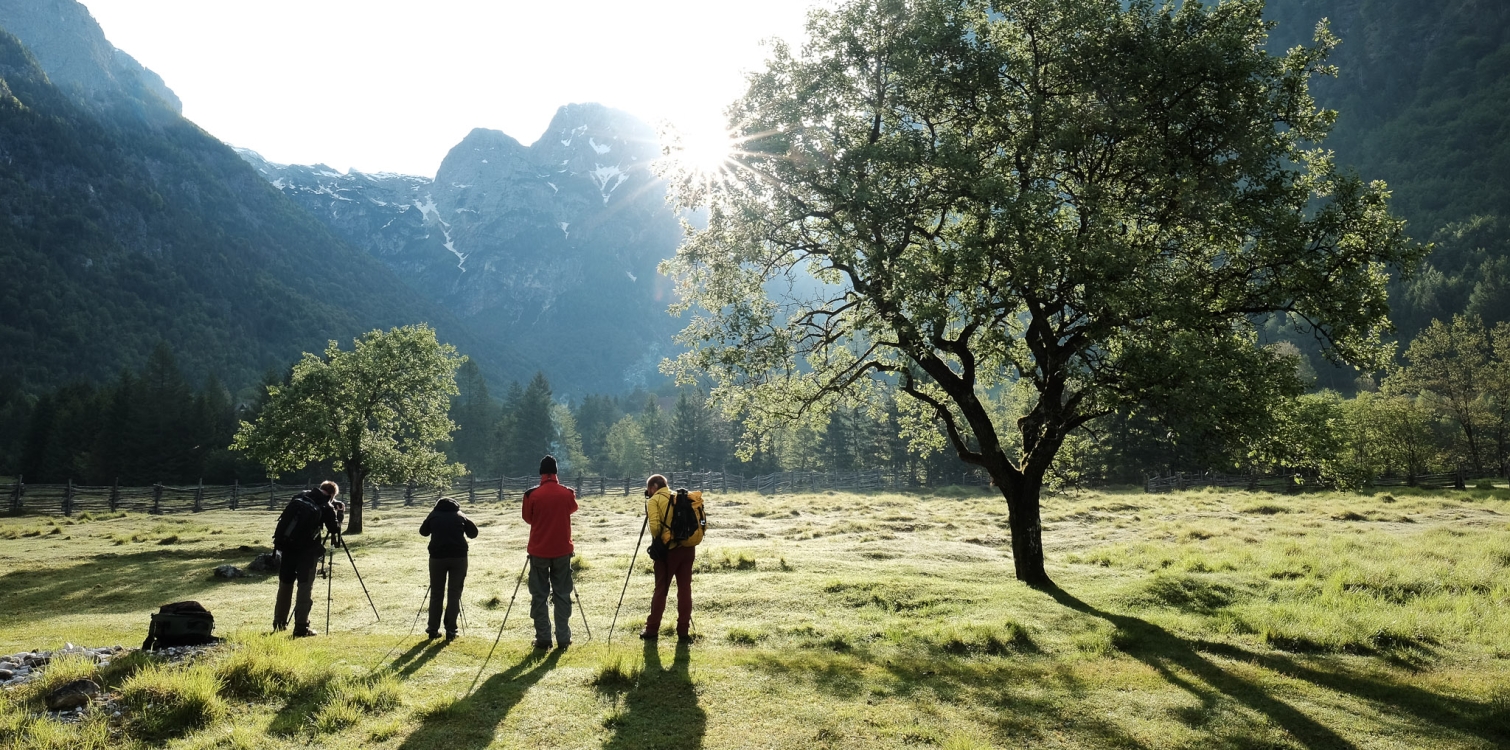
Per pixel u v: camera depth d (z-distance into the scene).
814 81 14.17
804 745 6.02
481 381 138.75
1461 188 171.88
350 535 29.70
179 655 7.41
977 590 13.79
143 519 40.84
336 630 11.27
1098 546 22.28
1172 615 12.57
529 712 6.56
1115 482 61.97
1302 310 12.87
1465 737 6.73
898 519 30.11
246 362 196.75
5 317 166.25
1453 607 12.89
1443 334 62.75
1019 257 12.28
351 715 6.16
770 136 14.13
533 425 121.06
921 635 10.74
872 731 6.39
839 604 12.89
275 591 16.11
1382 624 11.41
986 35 14.41
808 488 69.12
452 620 9.79
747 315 15.40
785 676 8.02
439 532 9.84
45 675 6.50
